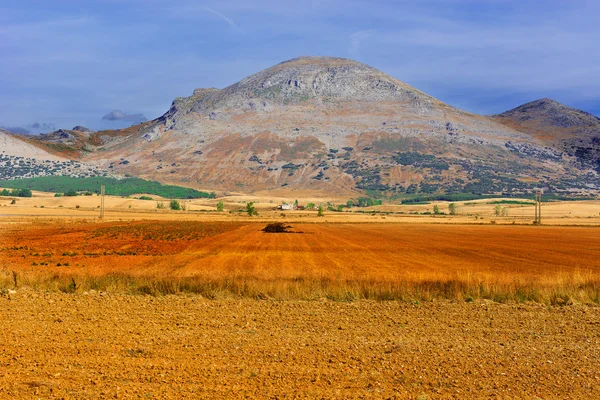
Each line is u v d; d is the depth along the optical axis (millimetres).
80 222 108688
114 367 13492
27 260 41344
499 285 26281
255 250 55844
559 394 12359
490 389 12555
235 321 19078
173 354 14727
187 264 40406
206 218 148000
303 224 123750
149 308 21062
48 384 12172
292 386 12422
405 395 12016
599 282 27609
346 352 15312
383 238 79188
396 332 18000
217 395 11758
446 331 18328
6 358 14031
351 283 26188
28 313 19594
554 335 18109
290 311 21109
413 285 25969
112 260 42438
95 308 20812
